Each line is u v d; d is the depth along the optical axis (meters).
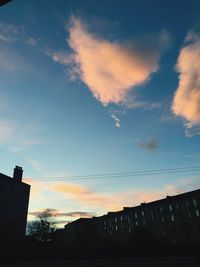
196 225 54.34
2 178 36.31
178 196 60.81
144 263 21.52
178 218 59.00
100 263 22.75
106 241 62.69
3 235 34.28
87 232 84.00
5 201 35.91
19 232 37.00
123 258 22.30
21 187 39.62
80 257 23.47
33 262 24.58
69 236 89.81
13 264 24.95
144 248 22.02
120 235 74.38
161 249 21.48
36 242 38.12
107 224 81.31
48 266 24.03
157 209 65.50
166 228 61.41
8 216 35.84
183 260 20.48
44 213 68.38
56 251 24.42
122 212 76.94
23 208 38.94
